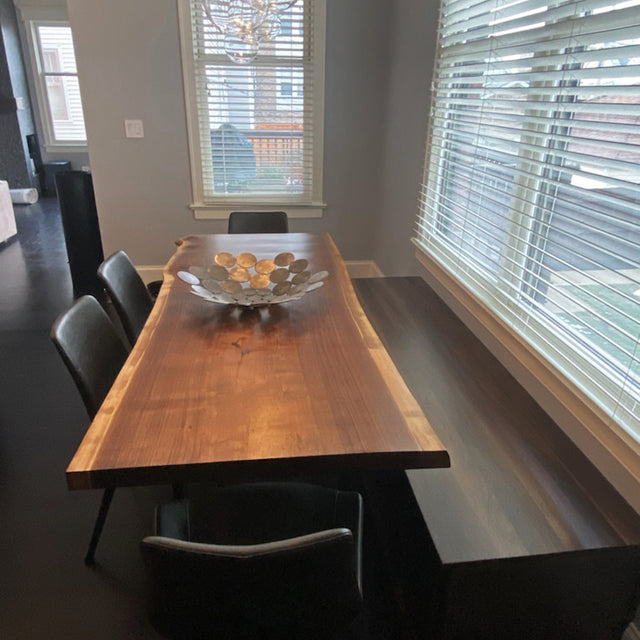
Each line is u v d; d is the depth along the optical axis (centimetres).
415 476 124
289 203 375
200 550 72
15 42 683
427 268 265
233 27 220
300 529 119
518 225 169
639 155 121
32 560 164
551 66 160
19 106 689
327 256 227
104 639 140
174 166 353
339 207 382
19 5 674
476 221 211
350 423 110
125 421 108
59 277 418
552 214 158
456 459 130
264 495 126
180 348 141
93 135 339
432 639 115
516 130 170
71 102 740
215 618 82
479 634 113
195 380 125
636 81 127
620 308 131
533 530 109
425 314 221
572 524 111
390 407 116
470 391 161
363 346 144
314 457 100
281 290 171
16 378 268
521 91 166
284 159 365
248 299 169
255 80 341
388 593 155
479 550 104
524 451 134
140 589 154
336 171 372
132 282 204
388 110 343
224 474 99
